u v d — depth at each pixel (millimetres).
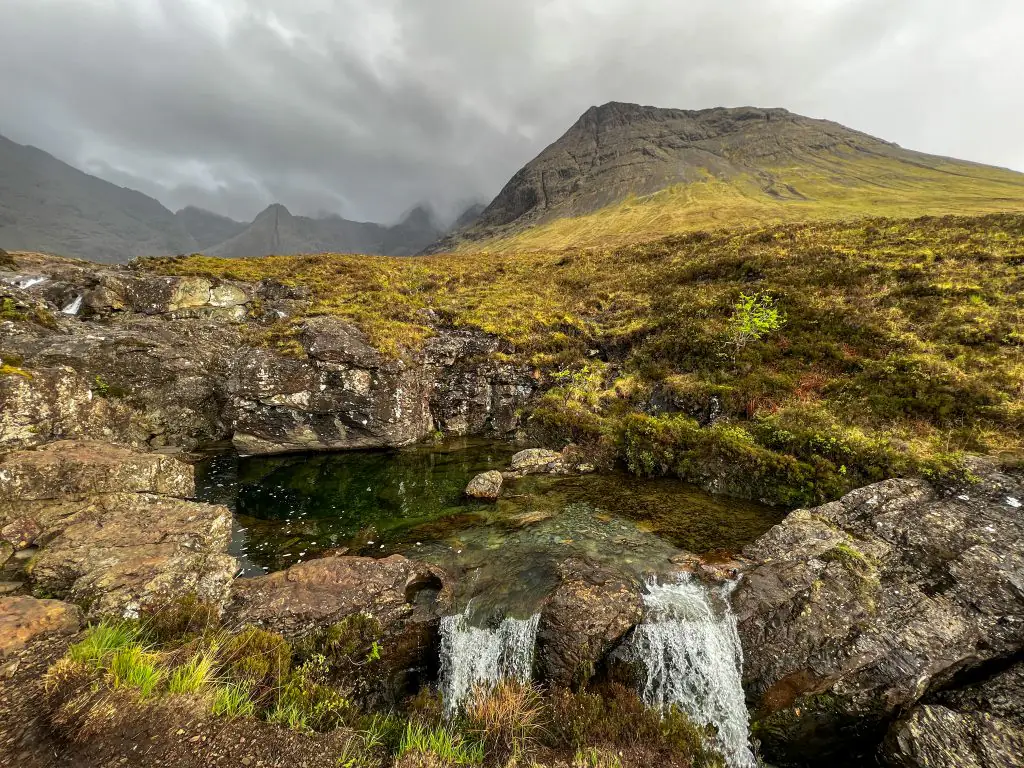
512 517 12625
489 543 11102
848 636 7742
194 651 6117
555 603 8422
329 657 7559
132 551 7941
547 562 10000
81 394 13336
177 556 7930
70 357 17031
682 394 18391
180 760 4512
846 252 26922
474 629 8438
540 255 52000
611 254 44312
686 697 7934
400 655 8305
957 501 10211
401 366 19812
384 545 11180
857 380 15977
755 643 7988
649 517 12477
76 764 4215
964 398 13812
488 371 22875
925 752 6430
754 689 7742
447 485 15500
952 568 8508
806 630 7934
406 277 36688
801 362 18141
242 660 6223
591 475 16125
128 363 18266
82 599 6688
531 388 22844
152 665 5406
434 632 8680
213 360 21562
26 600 6223
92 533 8312
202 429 20234
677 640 8141
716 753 6809
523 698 7047
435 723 6820
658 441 16203
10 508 8375
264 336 19984
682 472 15500
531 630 8156
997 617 7625
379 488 15250
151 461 10773
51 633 5762
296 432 18625
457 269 41312
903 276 22250
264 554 10820
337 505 13805
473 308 28969
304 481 15836
